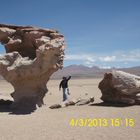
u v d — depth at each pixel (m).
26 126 13.10
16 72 19.00
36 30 20.33
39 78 19.53
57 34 19.88
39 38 19.98
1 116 16.31
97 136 10.97
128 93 19.50
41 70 18.92
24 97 19.45
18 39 20.58
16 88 19.78
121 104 19.94
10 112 17.89
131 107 18.58
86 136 10.99
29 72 18.83
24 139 10.68
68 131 11.91
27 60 19.50
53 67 19.38
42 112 17.64
